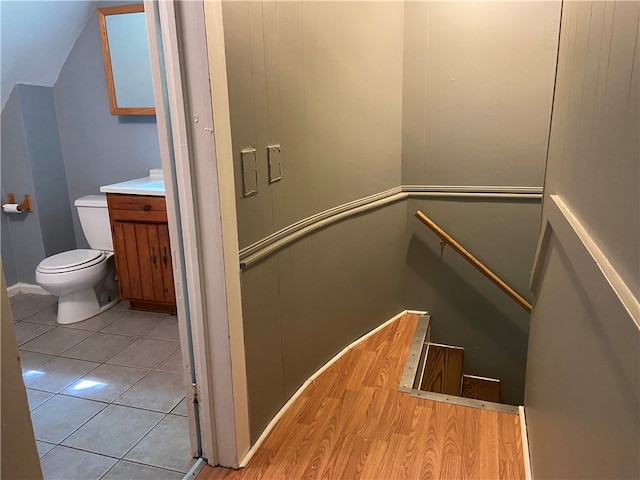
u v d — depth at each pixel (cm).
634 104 77
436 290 293
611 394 83
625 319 71
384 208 266
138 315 310
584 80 123
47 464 179
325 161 213
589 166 109
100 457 182
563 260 136
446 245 284
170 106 145
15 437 79
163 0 135
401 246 287
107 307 321
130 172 334
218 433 170
